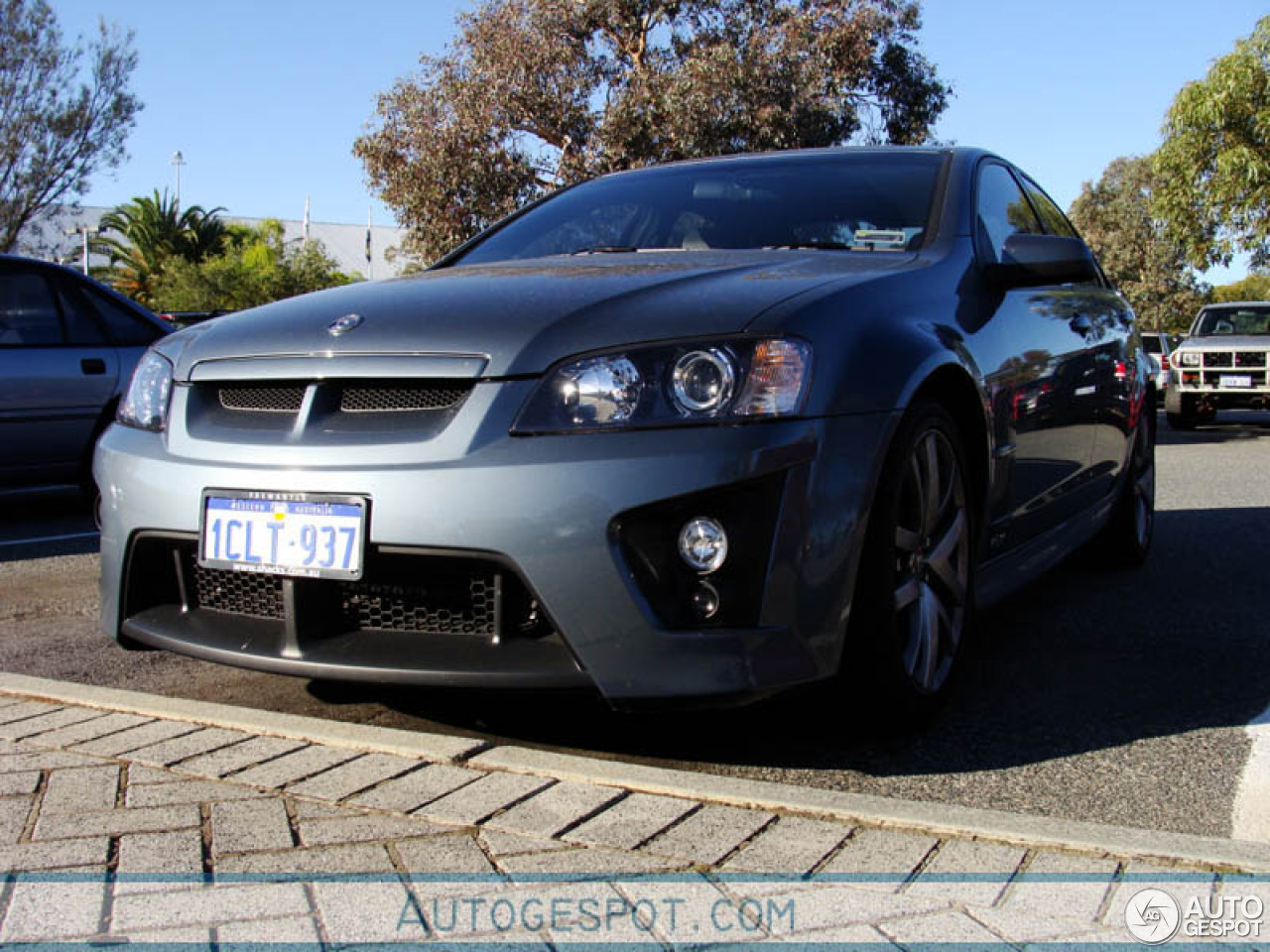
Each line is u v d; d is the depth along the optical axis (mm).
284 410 2371
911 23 20906
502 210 17281
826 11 19297
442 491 2111
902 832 1925
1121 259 55000
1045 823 1936
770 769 2322
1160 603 3953
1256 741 2510
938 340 2500
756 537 2100
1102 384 3793
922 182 3238
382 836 1917
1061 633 3527
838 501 2160
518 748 2277
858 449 2197
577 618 2068
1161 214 19266
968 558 2717
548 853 1849
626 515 2051
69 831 1948
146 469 2459
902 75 21219
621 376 2125
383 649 2232
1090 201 57312
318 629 2289
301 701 2783
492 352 2201
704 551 2080
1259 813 2094
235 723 2457
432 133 17219
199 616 2486
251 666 2314
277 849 1874
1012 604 3957
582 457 2072
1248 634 3504
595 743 2465
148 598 2568
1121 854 1837
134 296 43562
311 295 2828
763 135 16906
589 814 1989
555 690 2117
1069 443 3469
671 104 16672
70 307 6160
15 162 21297
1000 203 3480
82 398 6047
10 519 6305
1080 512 3791
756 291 2344
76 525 6078
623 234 3297
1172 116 18781
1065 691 2896
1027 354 3027
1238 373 14328
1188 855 1822
